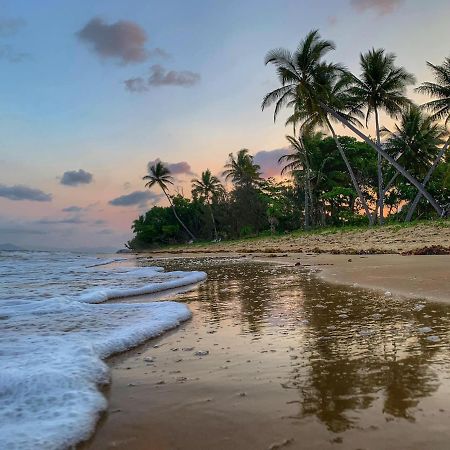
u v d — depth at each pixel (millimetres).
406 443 2266
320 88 31141
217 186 63031
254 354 4133
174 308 6773
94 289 10391
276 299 7445
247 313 6285
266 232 52781
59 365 3791
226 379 3467
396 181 50000
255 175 58656
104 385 3465
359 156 49188
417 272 9914
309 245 28875
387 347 4078
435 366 3469
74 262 29094
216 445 2389
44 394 3160
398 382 3160
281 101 32469
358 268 12039
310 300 7066
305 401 2922
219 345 4566
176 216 66125
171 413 2852
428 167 40938
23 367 3721
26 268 21312
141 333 5109
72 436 2543
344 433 2426
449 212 35844
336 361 3750
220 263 20547
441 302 6176
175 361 4070
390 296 6992
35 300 8445
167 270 16969
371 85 34469
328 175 47125
